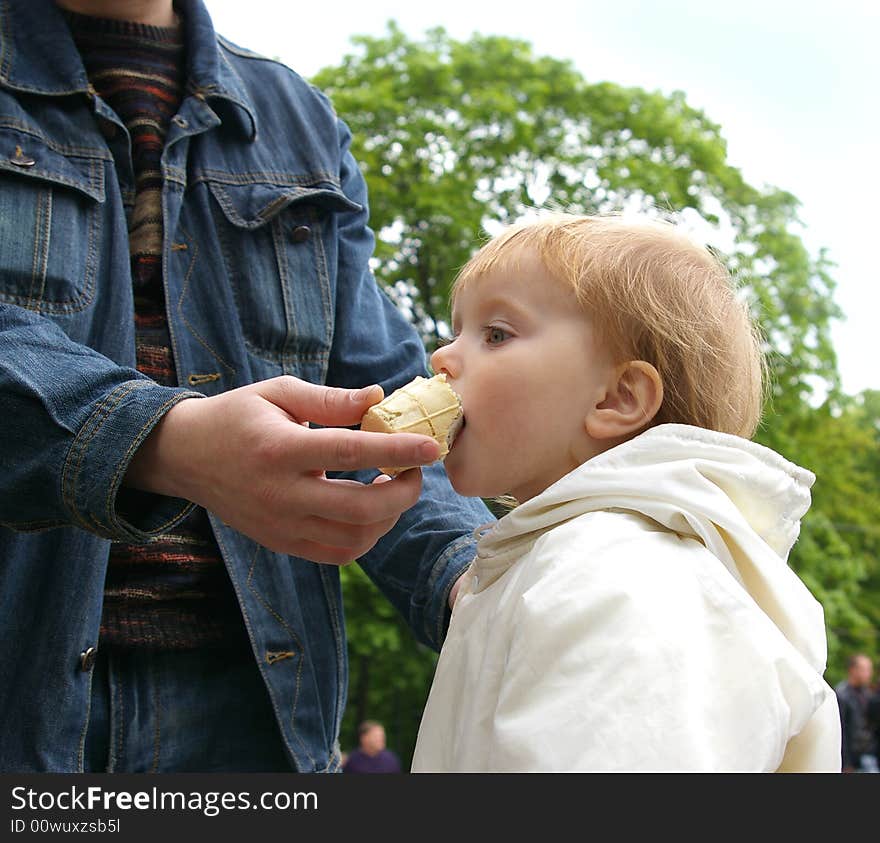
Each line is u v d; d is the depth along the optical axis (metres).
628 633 1.28
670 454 1.52
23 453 1.41
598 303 1.65
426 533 1.97
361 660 14.82
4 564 1.66
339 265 2.24
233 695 1.85
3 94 1.88
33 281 1.80
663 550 1.40
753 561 1.49
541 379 1.62
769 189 16.84
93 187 1.91
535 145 15.59
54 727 1.65
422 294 14.98
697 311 1.72
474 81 16.06
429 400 1.50
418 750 1.63
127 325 1.87
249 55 2.34
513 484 1.66
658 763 1.22
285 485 1.33
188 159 2.09
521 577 1.47
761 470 1.55
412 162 15.34
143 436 1.36
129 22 2.10
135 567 1.79
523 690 1.32
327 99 2.41
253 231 2.09
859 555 20.00
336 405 1.41
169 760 1.76
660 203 14.75
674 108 17.16
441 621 1.88
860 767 9.67
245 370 2.00
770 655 1.34
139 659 1.78
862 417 27.19
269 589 1.88
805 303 16.06
